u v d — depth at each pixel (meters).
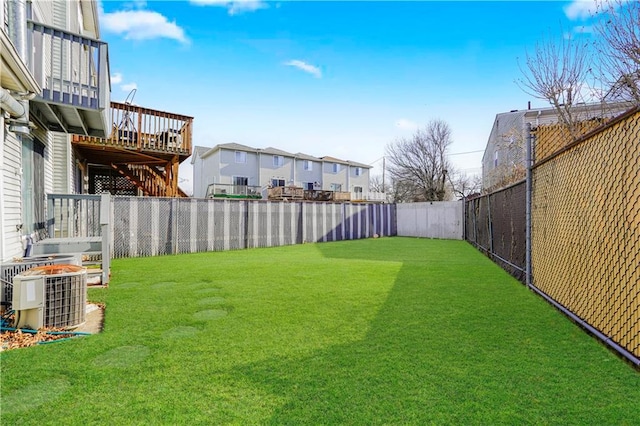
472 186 31.61
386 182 34.47
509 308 3.95
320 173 31.31
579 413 1.88
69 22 8.40
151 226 9.44
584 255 3.35
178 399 2.06
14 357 2.68
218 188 24.86
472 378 2.28
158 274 6.29
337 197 26.80
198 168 32.62
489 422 1.80
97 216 9.19
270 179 28.48
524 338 3.00
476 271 6.52
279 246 12.13
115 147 10.41
